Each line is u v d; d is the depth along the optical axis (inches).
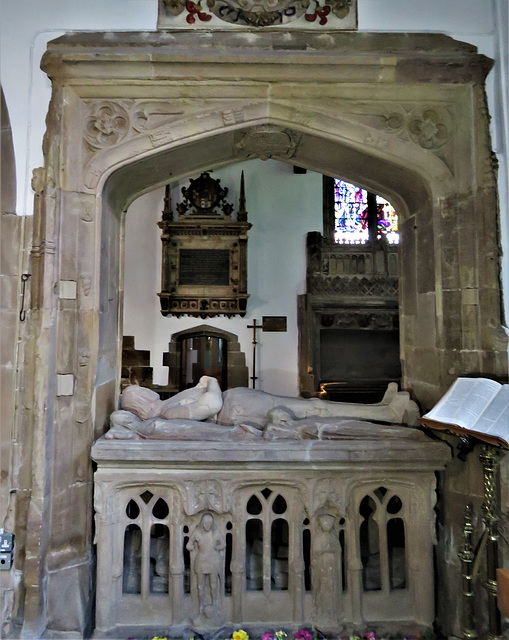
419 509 88.0
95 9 93.5
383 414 97.3
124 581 90.2
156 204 305.3
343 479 87.2
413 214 108.7
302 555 86.5
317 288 307.4
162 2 93.8
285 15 94.0
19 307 86.3
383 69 90.3
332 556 85.7
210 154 105.3
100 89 91.9
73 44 89.2
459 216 92.7
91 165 91.8
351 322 308.2
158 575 92.0
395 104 94.2
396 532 104.1
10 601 80.7
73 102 91.7
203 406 96.0
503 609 62.5
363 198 323.6
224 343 306.2
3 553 80.9
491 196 89.0
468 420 69.4
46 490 82.9
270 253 311.3
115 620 84.2
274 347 304.3
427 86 92.7
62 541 85.2
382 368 309.4
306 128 94.5
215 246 301.0
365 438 87.8
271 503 87.4
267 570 86.7
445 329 93.2
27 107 91.0
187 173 112.3
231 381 299.1
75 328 89.4
